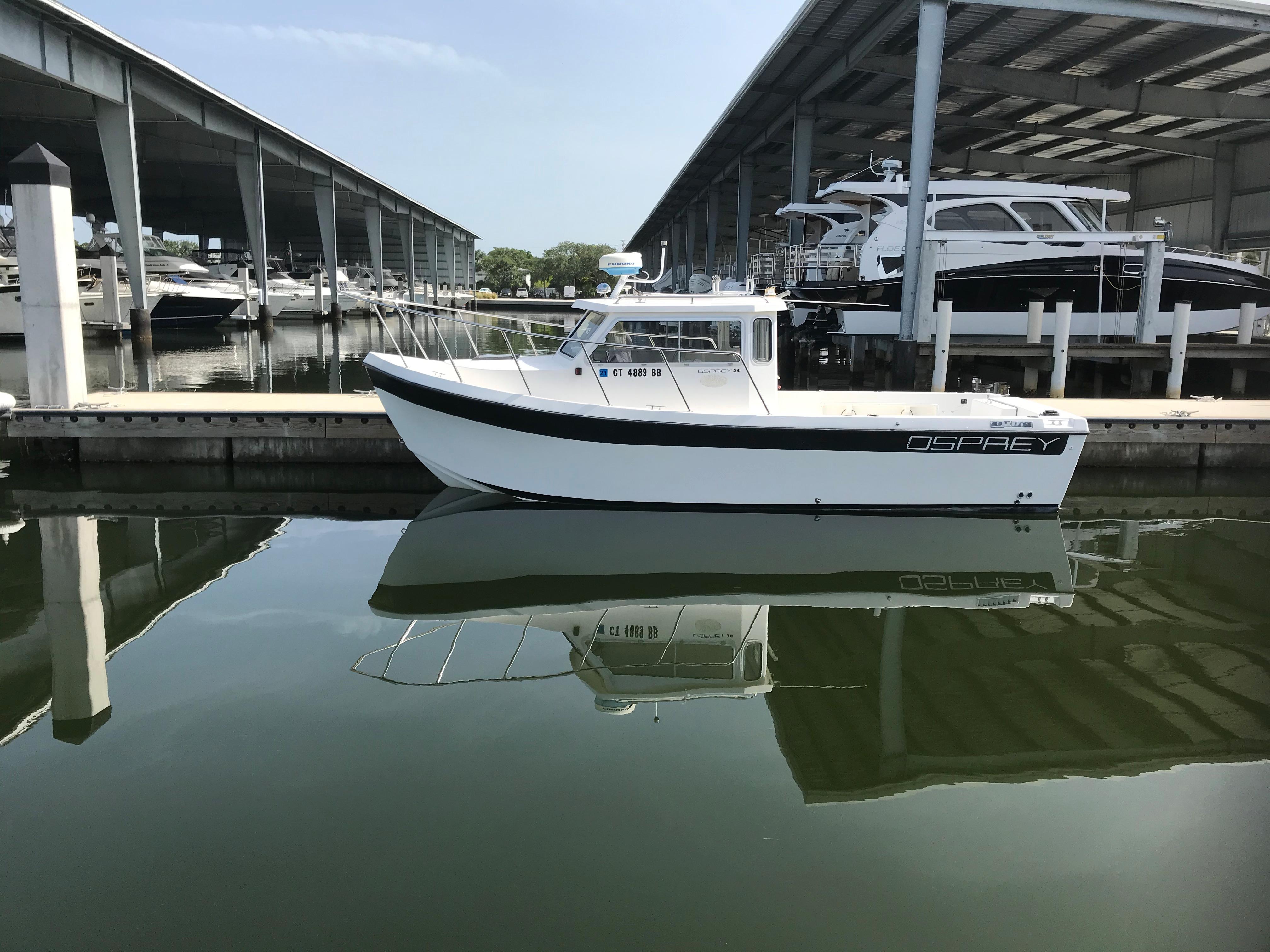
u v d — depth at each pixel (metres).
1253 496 8.43
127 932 2.59
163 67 19.39
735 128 25.45
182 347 23.66
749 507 7.28
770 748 3.72
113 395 10.34
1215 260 14.16
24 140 28.36
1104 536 7.10
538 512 7.33
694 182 36.72
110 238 27.31
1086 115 20.81
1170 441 9.23
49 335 9.13
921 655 4.76
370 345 25.09
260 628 4.99
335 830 3.09
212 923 2.64
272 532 6.99
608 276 7.86
